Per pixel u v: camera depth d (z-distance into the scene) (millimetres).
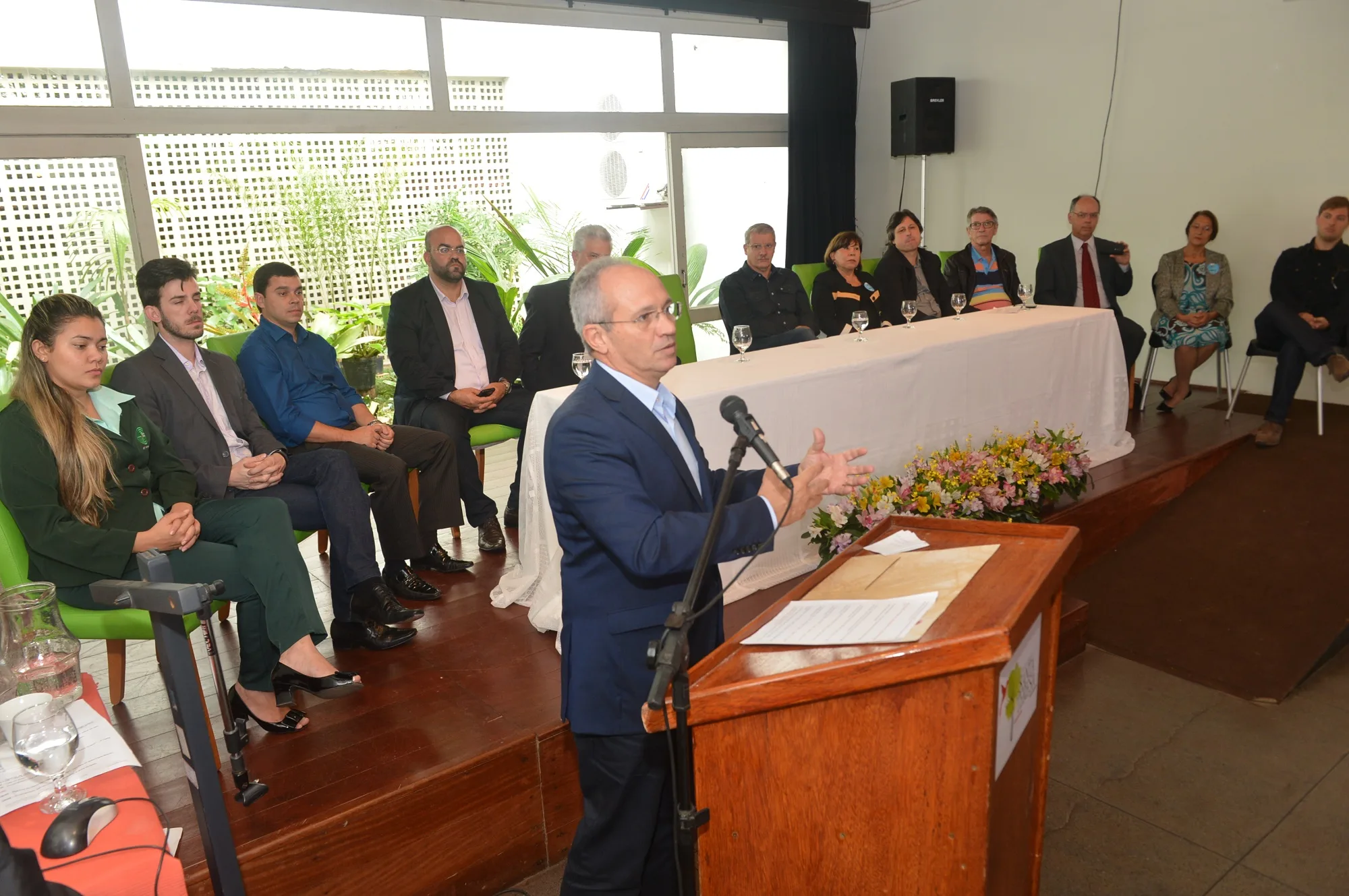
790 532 3201
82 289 3961
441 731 2230
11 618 1561
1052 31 5941
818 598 1407
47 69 3773
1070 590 3680
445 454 3297
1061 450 3422
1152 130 5602
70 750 1296
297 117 4438
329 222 4785
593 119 5609
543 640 2736
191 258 4297
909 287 5039
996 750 1203
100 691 2625
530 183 5570
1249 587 3479
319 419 3203
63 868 1198
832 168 6906
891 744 1160
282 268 3133
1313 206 5043
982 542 1548
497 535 3541
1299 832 2246
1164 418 5000
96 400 2350
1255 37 5102
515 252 5590
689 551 1394
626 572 1552
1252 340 5023
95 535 2191
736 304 4766
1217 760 2582
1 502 2225
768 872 1267
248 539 2277
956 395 3658
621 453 1493
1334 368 4473
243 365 3078
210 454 2697
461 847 2102
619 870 1616
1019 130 6227
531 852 2219
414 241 5145
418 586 3082
